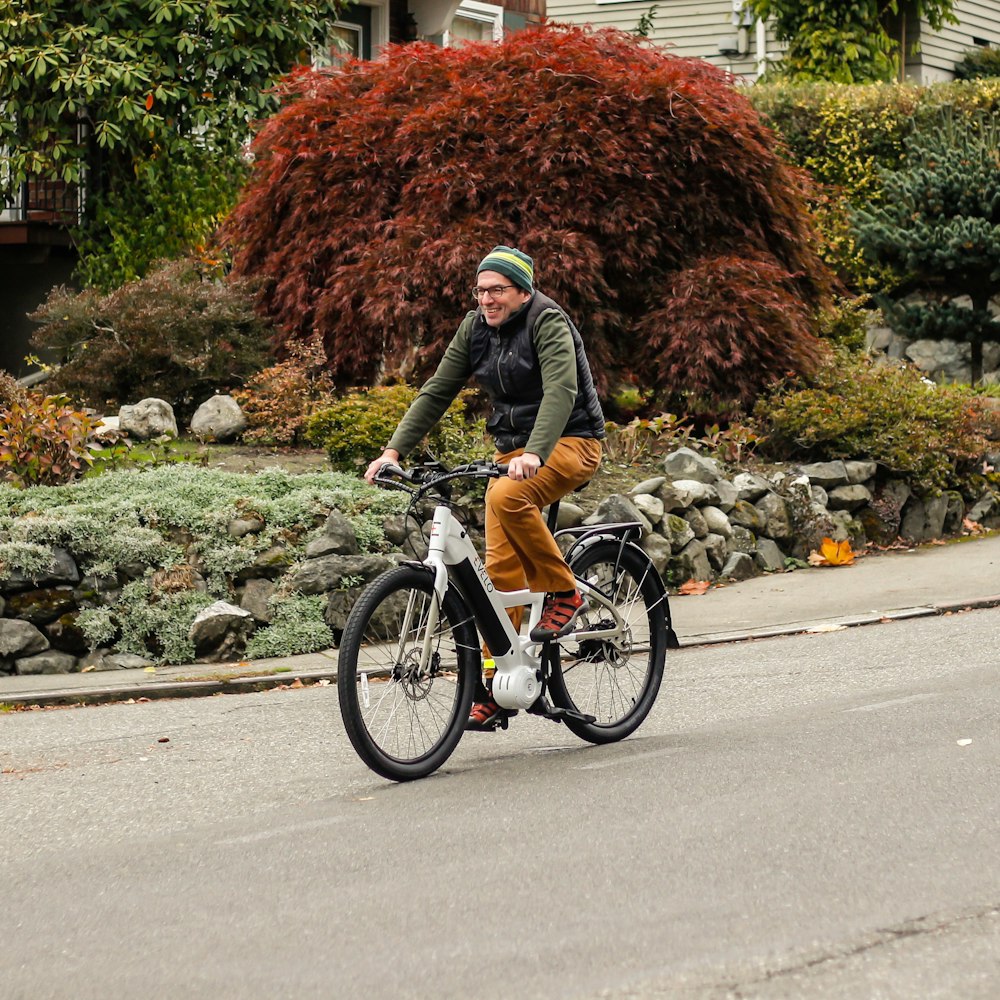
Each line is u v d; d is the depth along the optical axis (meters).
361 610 9.27
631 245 20.86
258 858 8.04
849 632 15.46
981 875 7.21
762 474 20.25
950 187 29.91
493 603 9.85
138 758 10.88
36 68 24.84
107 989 6.27
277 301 21.92
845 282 33.41
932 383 26.84
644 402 21.59
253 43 26.47
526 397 10.04
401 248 20.42
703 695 12.48
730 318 20.66
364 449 17.78
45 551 14.84
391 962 6.39
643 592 11.04
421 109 21.20
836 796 8.71
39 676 14.43
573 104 20.78
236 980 6.29
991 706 11.07
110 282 26.47
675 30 43.50
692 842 7.91
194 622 14.90
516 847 7.97
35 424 16.69
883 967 6.11
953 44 43.38
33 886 7.77
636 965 6.21
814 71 39.41
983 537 21.84
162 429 19.52
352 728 9.23
